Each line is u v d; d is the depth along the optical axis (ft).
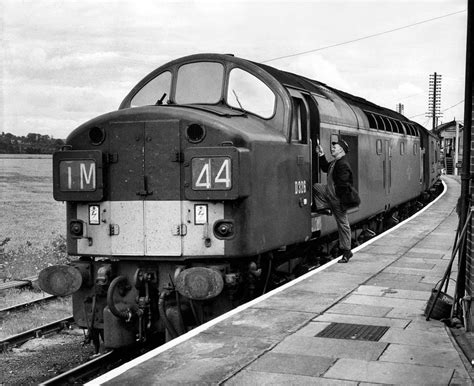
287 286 31.30
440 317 25.26
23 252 51.39
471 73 24.66
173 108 26.68
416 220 64.64
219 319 25.08
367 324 24.58
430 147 98.12
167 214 26.40
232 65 30.66
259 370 19.27
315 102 36.04
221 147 25.41
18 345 29.89
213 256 25.95
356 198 36.55
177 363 19.88
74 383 24.40
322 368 19.48
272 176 28.48
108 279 26.89
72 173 27.12
